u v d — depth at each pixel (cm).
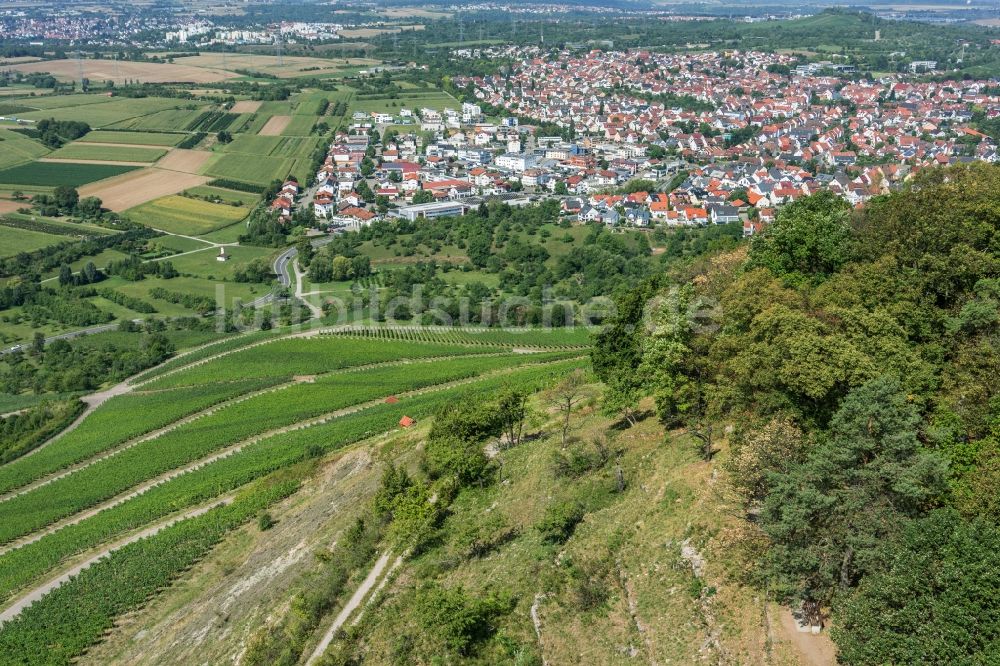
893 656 4406
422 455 10331
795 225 8900
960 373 6038
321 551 8956
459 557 7500
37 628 9369
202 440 14525
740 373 6412
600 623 5812
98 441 15338
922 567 4528
